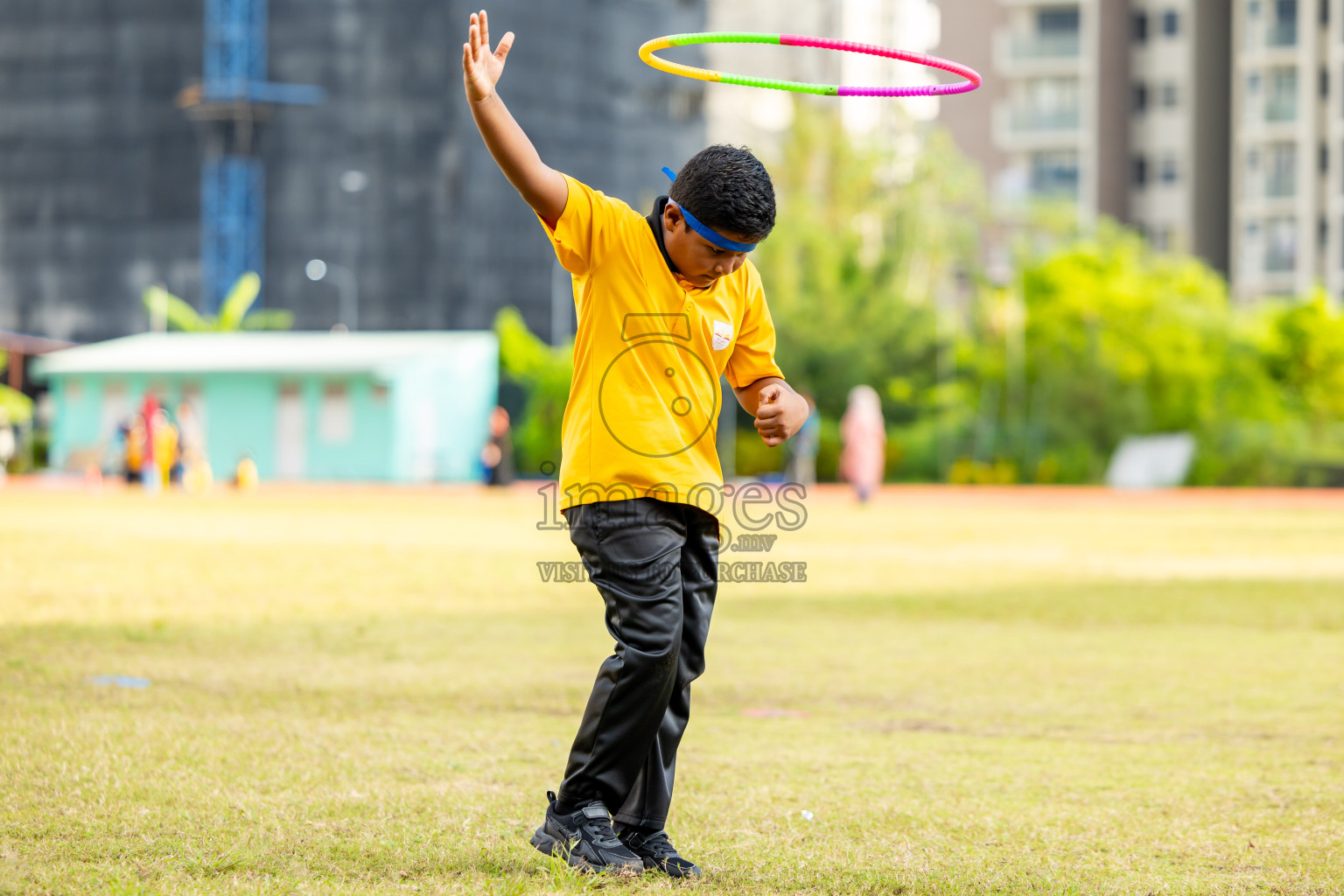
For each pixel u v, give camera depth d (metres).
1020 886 8.30
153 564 31.97
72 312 152.00
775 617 24.17
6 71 153.00
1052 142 152.62
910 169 116.88
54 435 99.12
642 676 8.00
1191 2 151.00
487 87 7.58
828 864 8.72
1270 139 147.88
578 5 141.75
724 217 7.76
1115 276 111.00
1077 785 11.37
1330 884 8.46
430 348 99.75
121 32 151.00
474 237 142.75
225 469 96.38
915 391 107.50
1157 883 8.43
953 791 11.09
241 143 144.38
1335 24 142.00
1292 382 107.31
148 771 10.96
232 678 16.34
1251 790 11.20
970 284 124.12
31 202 152.75
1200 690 16.64
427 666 17.78
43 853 8.54
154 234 150.12
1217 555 38.72
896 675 17.72
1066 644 20.80
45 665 16.80
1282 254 147.75
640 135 145.50
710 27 151.00
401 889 7.88
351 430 95.19
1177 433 101.06
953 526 51.97
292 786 10.67
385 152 144.12
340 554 36.00
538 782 11.05
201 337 107.62
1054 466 98.69
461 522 51.69
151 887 7.80
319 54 145.38
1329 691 16.52
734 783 11.33
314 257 145.12
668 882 8.16
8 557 32.75
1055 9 154.00
